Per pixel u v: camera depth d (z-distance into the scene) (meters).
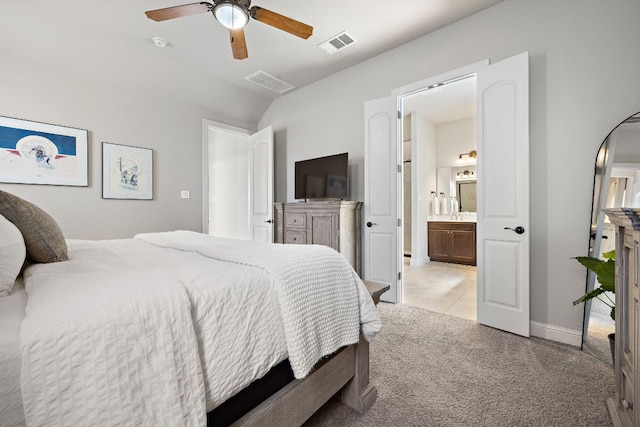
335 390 1.23
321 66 3.36
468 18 2.48
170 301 0.71
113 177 3.13
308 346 0.97
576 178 2.00
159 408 0.64
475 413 1.33
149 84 3.33
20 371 0.52
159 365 0.65
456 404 1.39
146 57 3.06
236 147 5.01
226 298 0.83
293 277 1.02
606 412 1.33
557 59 2.06
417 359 1.81
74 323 0.58
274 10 2.38
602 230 1.91
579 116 1.99
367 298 1.28
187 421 0.67
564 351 1.91
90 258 1.20
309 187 3.66
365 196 3.18
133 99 3.28
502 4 2.30
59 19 2.46
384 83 3.08
